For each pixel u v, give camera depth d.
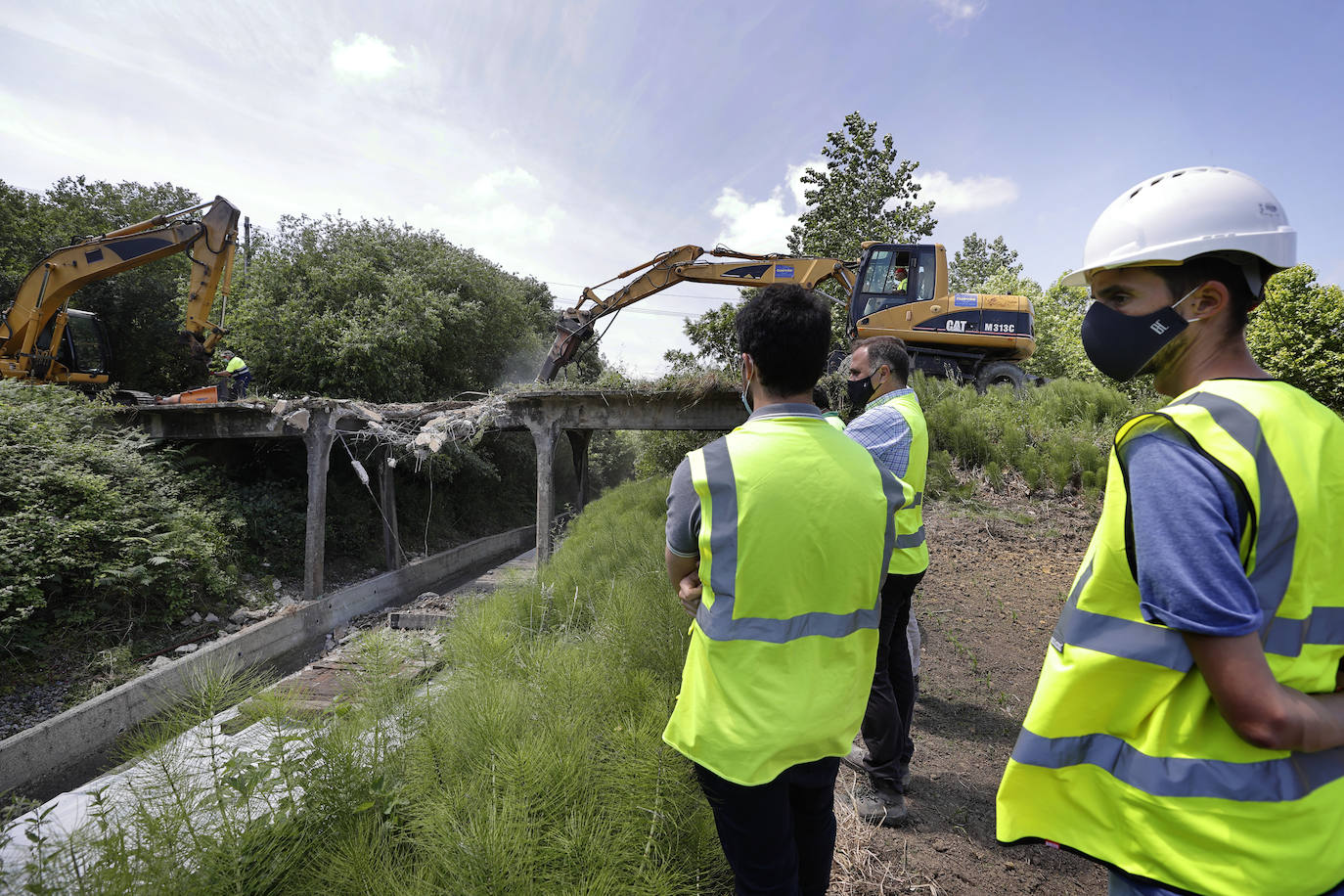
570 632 4.18
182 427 10.22
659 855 1.88
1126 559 0.95
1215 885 0.87
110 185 18.88
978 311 9.95
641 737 2.13
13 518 6.74
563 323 11.62
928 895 2.07
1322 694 0.87
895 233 19.52
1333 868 0.85
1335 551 0.87
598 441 24.23
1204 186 0.99
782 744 1.27
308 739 2.11
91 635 7.00
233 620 8.39
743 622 1.29
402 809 2.04
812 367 1.39
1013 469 7.46
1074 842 1.02
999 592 4.96
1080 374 21.02
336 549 11.66
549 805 1.98
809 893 1.58
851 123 19.80
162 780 1.84
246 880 1.64
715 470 1.31
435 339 15.59
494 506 18.33
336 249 15.43
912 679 2.55
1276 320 13.61
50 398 8.81
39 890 1.44
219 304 13.28
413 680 2.90
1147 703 0.94
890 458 2.32
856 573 1.34
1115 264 1.03
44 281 10.03
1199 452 0.89
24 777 5.24
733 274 11.01
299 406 9.31
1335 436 0.90
